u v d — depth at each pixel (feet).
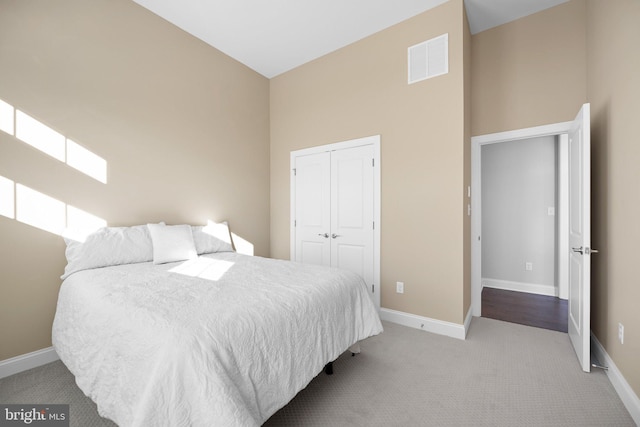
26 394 5.51
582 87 8.18
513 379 6.06
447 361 6.82
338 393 5.59
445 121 8.41
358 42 10.21
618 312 5.74
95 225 7.50
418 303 8.91
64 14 6.98
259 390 3.96
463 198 8.19
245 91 11.84
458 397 5.48
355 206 10.34
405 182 9.15
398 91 9.29
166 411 3.18
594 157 7.27
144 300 4.61
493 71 9.54
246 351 3.87
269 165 13.00
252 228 12.14
